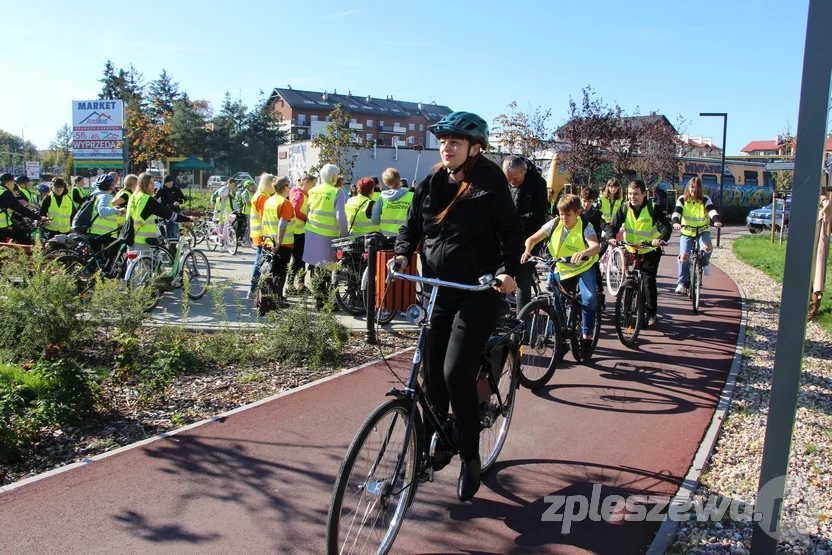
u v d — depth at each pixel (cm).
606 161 2775
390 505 326
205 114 7925
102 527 344
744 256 1830
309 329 649
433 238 344
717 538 344
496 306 338
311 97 10031
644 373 643
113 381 551
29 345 575
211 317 816
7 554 318
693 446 465
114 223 939
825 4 253
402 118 10388
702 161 3912
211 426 477
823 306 969
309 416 503
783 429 287
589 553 334
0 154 5141
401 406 314
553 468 428
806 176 263
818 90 256
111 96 6925
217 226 1733
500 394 416
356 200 888
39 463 421
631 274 761
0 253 713
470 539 344
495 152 2303
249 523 353
